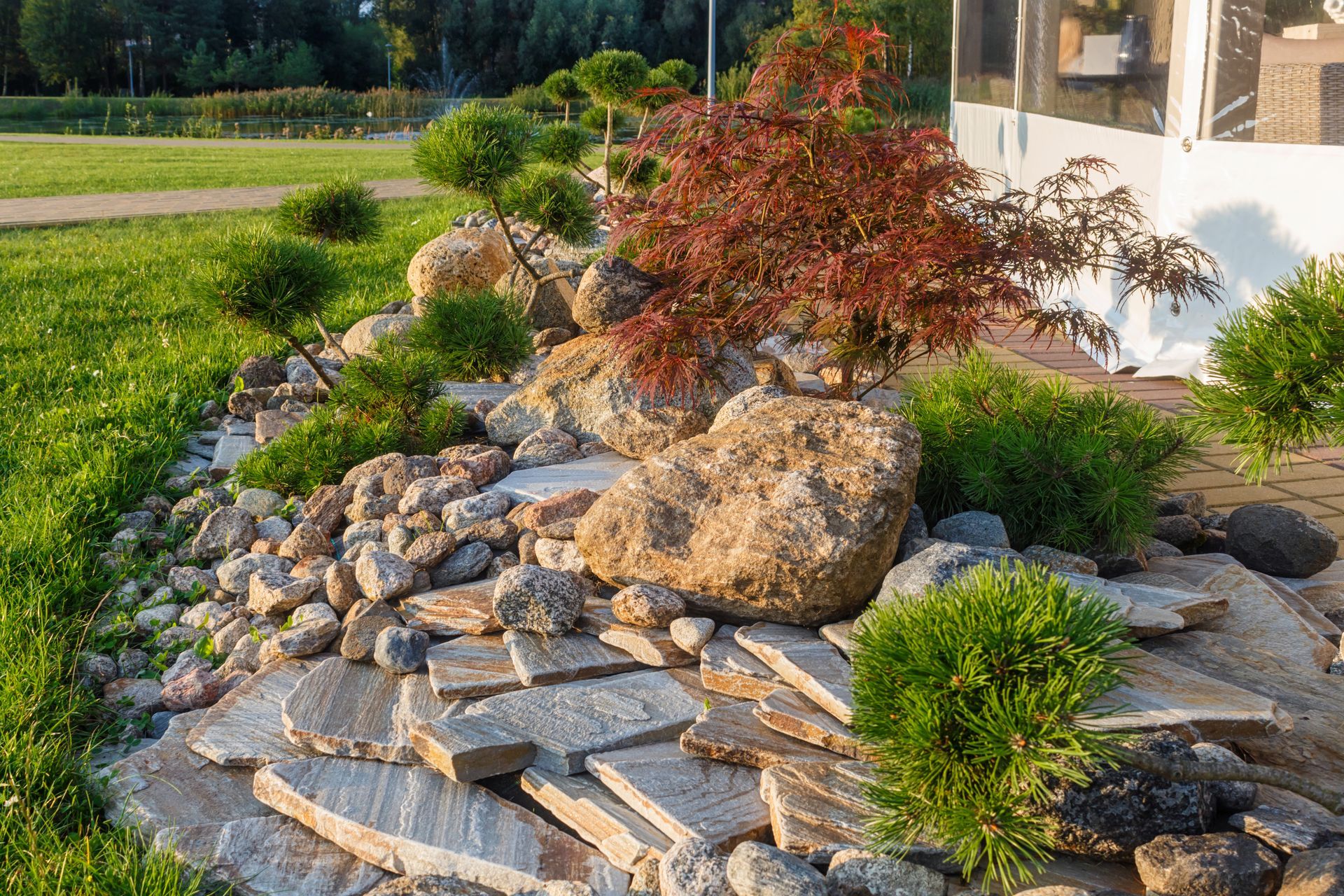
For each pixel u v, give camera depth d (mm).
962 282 4207
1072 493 3533
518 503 3990
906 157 4297
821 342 5566
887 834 1901
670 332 4422
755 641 2830
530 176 6461
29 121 41844
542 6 61406
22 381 6422
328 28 71500
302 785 2572
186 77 63594
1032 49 8289
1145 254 4695
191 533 4453
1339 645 3031
